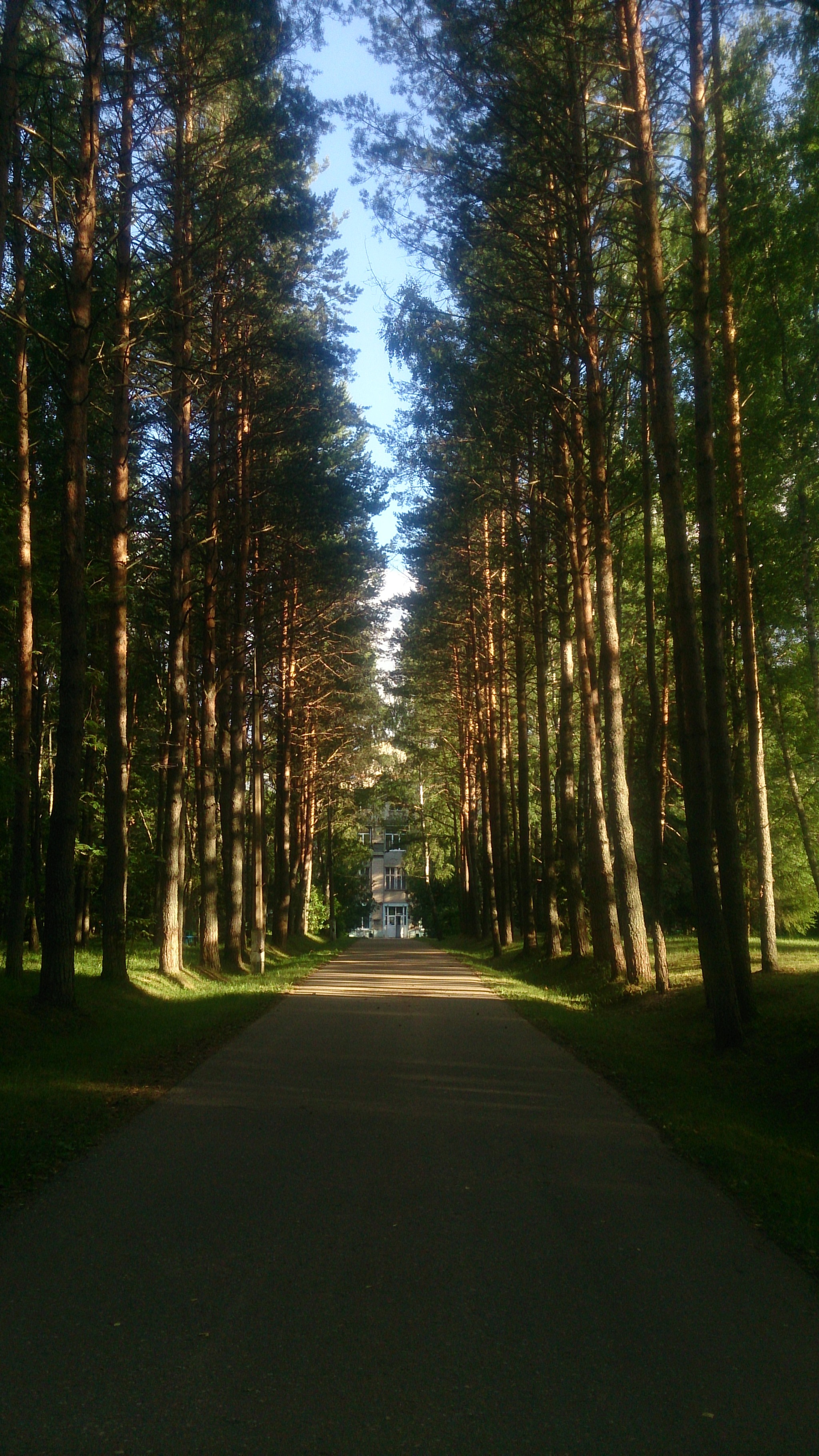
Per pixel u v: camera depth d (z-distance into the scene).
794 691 26.66
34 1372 4.41
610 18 15.42
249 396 24.73
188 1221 6.56
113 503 19.95
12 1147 8.25
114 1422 4.00
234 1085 11.44
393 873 126.31
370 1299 5.29
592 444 20.17
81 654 15.78
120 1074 12.07
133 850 36.88
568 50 15.49
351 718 47.66
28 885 28.78
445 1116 9.91
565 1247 6.15
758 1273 5.75
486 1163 8.13
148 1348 4.66
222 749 32.91
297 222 18.98
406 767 58.03
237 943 30.14
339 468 26.91
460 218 17.12
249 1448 3.82
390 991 24.45
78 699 15.71
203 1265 5.75
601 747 28.27
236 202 18.75
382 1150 8.50
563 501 24.08
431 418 22.91
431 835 70.06
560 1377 4.42
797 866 35.12
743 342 19.77
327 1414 4.08
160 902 31.64
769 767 31.28
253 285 21.42
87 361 15.81
